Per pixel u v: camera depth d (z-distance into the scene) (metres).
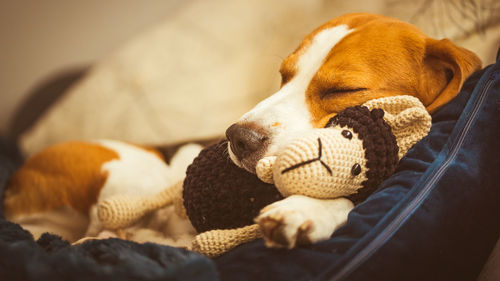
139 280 0.44
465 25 0.73
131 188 0.76
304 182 0.50
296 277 0.47
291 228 0.48
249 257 0.50
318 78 0.63
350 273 0.48
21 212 0.79
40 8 1.45
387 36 0.64
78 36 1.46
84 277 0.45
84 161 0.80
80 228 0.79
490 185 0.54
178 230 0.69
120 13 1.43
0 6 1.44
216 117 0.99
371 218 0.50
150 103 1.07
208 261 0.46
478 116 0.56
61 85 1.37
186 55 1.09
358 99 0.62
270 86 0.92
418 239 0.50
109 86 1.13
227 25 1.07
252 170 0.57
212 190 0.57
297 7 0.97
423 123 0.55
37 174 0.81
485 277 0.54
